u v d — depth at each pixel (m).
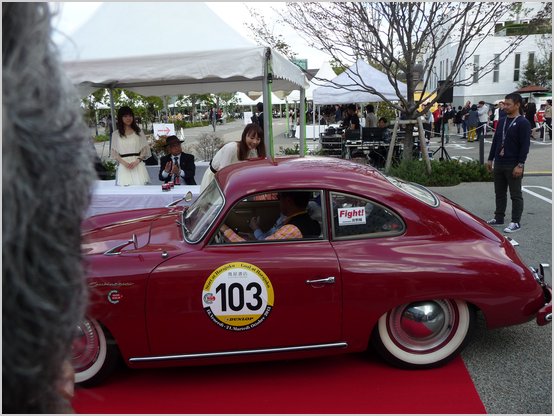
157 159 9.40
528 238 5.51
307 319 2.70
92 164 0.60
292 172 2.99
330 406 2.56
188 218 3.29
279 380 2.87
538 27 8.43
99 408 2.60
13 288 0.47
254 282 2.65
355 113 14.48
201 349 2.70
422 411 2.50
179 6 5.76
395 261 2.72
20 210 0.46
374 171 3.23
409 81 9.14
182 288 2.63
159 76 5.22
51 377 0.56
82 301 0.59
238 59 5.21
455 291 2.71
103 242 3.02
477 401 2.58
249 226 3.02
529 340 3.28
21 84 0.47
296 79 7.82
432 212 2.91
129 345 2.66
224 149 4.87
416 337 2.87
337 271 2.67
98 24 5.62
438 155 14.30
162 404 2.64
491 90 29.08
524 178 9.53
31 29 0.49
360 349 2.79
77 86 0.59
